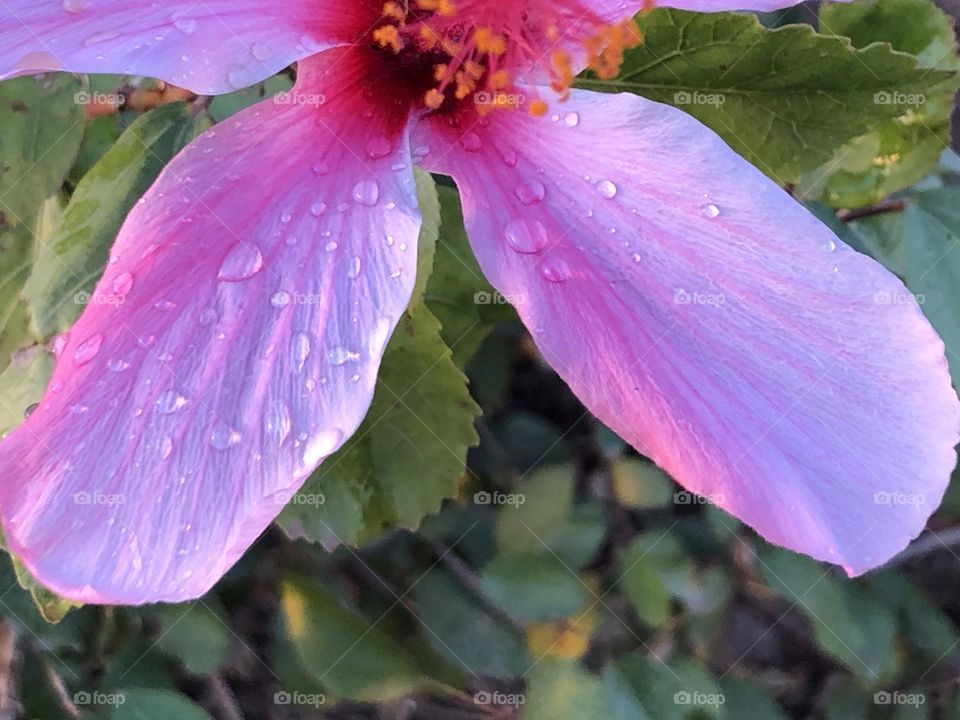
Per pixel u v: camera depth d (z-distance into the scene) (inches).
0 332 4.2
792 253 3.8
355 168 3.9
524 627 5.8
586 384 3.7
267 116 3.8
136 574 3.1
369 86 4.1
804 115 4.5
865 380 3.6
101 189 4.1
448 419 4.7
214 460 3.2
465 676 5.9
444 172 4.1
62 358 3.2
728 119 4.5
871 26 5.3
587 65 4.2
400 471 4.8
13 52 3.2
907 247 5.4
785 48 4.2
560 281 3.8
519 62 4.2
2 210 4.3
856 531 3.5
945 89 5.2
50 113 4.3
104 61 3.3
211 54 3.5
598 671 5.7
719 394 3.6
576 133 4.1
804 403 3.6
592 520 5.8
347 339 3.5
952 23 5.2
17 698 5.8
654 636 5.9
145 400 3.2
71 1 3.3
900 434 3.6
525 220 3.9
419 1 4.1
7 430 4.1
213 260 3.5
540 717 5.3
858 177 5.5
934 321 5.3
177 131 4.3
